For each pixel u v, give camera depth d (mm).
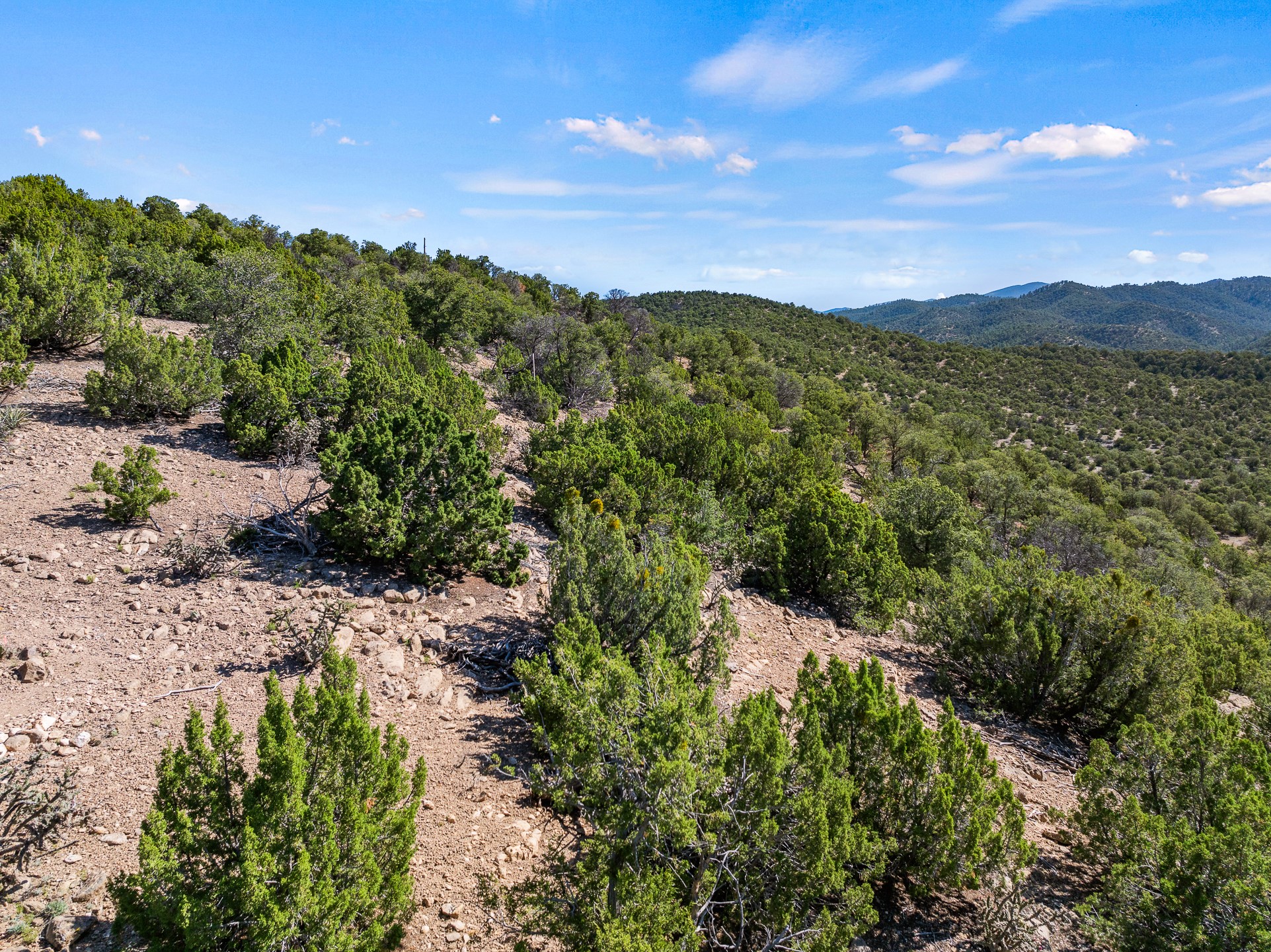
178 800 2902
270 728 2898
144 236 20422
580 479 9953
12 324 10578
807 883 3516
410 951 3219
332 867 2785
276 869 2672
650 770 3223
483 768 4668
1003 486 32594
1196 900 3680
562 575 6207
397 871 3164
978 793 4207
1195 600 23766
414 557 6949
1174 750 5020
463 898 3600
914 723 4539
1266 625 19219
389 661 5590
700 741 3572
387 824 3180
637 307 53750
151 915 2596
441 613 6551
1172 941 3684
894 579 9570
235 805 2953
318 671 5270
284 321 14914
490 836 4070
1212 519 64438
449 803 4281
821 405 42125
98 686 4738
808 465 13297
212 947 2594
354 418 10609
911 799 4266
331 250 46000
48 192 18625
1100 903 4059
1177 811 4754
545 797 4461
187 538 6883
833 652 8242
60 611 5477
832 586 9703
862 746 4500
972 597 8180
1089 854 4742
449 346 26156
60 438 8539
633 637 5957
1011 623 7492
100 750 4168
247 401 9961
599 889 3105
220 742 3047
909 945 3938
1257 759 4770
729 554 9492
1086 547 24828
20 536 6398
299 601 6234
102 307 11773
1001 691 7598
